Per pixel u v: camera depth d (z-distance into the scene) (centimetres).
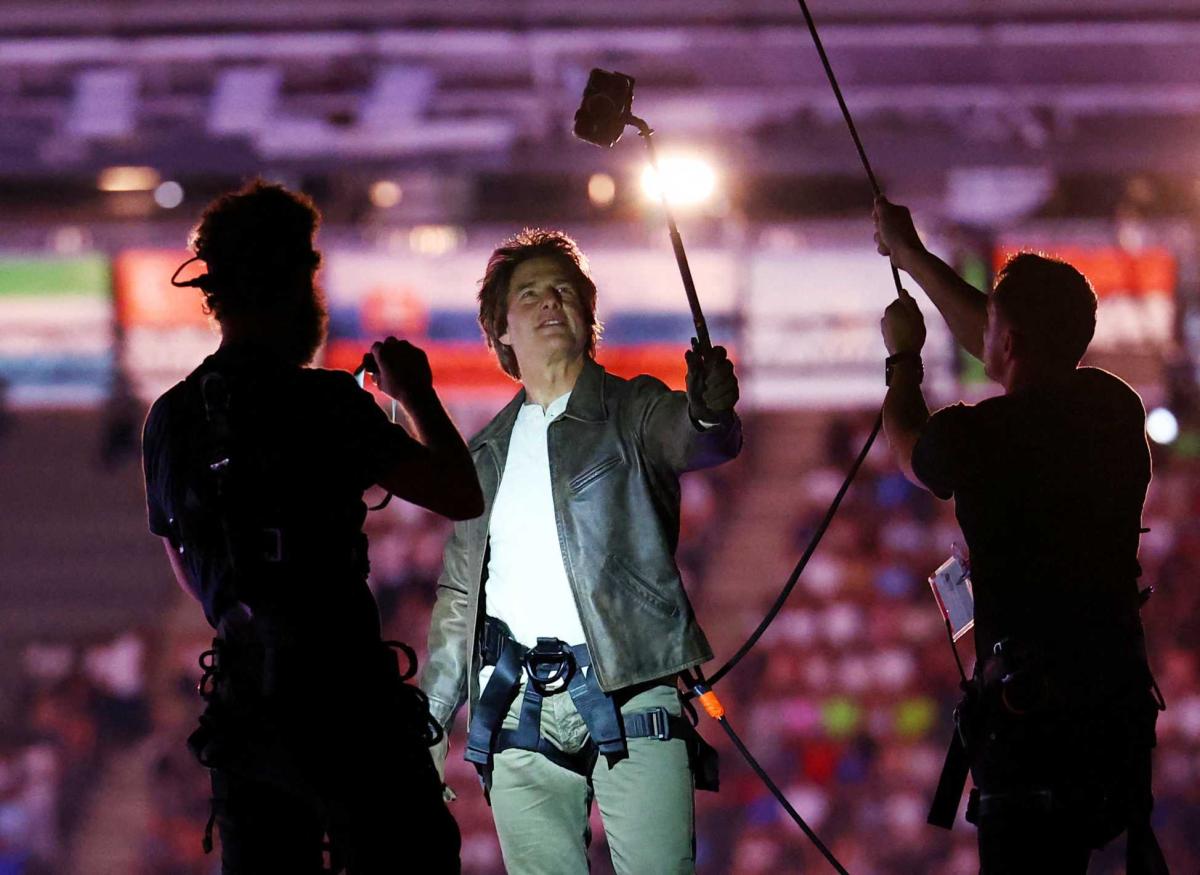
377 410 1138
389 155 4738
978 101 4478
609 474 1418
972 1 4100
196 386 1152
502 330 1523
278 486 1105
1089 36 4184
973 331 1407
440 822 1125
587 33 4178
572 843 1423
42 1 4109
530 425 1473
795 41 4219
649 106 4597
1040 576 1234
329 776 1091
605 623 1394
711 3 4128
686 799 1391
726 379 1317
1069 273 1310
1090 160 4738
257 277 1153
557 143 4734
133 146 4716
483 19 4166
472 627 1452
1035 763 1205
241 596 1096
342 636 1102
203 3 4141
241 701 1099
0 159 4750
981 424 1267
